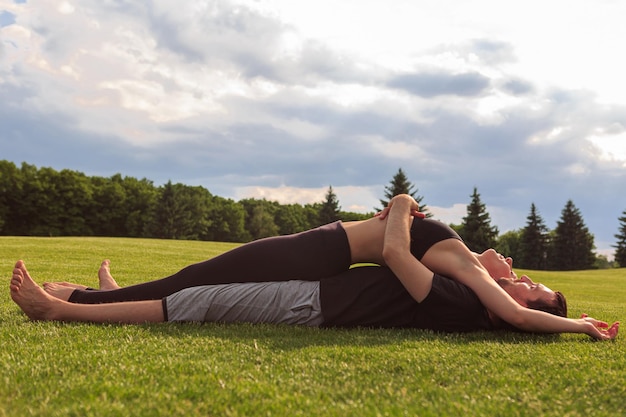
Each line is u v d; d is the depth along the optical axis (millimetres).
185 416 1748
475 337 3381
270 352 2695
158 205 74250
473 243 59312
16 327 3207
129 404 1854
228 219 86000
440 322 3480
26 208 66438
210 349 2736
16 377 2135
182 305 3475
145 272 9664
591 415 1895
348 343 2986
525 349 2980
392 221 3572
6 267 9391
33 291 3426
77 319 3418
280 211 102875
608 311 6727
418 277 3422
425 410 1880
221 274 3643
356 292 3516
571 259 71625
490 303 3469
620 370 2547
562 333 3572
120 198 73812
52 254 13312
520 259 74000
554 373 2443
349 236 3701
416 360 2592
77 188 70312
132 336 3002
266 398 1952
